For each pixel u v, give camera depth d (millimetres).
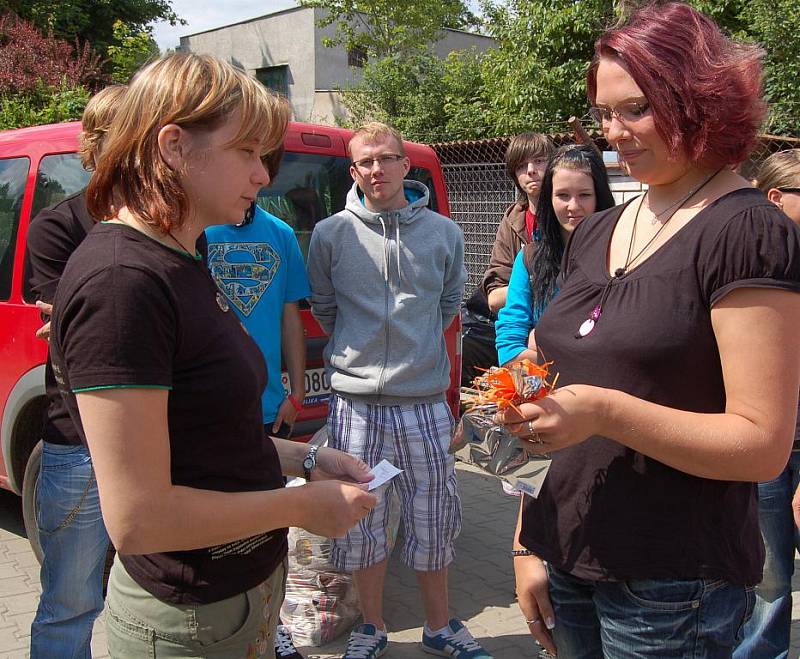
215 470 1498
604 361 1563
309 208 3799
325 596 3266
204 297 1502
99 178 1483
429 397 3174
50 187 3680
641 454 1555
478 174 8430
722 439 1406
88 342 1332
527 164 3797
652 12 1532
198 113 1407
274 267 3158
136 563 1559
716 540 1536
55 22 21266
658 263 1546
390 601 3732
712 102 1456
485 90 14031
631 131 1535
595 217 1843
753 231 1422
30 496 3535
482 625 3502
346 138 3979
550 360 1747
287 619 3287
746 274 1410
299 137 3789
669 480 1539
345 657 3105
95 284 1355
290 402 3207
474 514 4848
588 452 1625
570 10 11188
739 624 1598
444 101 15578
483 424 1725
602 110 1599
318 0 21312
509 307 3143
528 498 1800
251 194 1541
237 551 1575
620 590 1600
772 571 2711
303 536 3242
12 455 3791
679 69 1460
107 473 1331
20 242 3709
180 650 1553
